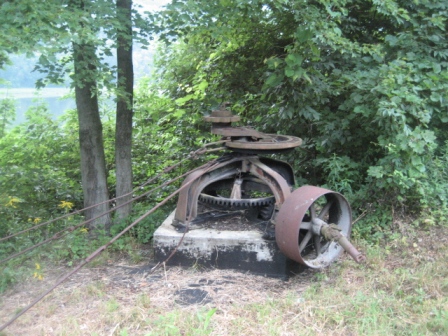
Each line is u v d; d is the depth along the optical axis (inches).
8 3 171.8
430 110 237.3
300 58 229.0
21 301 177.9
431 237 215.0
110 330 153.9
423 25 254.5
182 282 191.2
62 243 223.5
